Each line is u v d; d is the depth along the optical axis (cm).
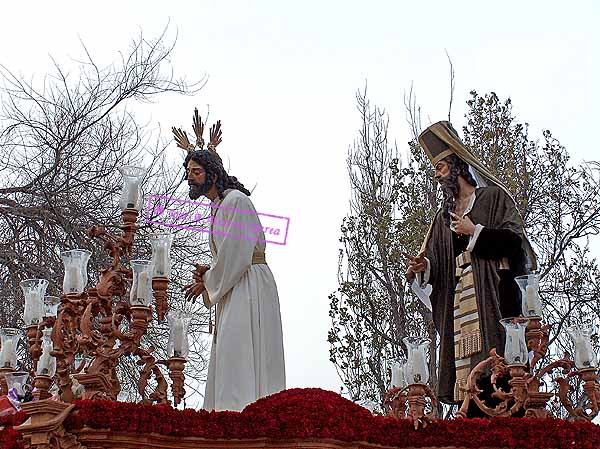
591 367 959
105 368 876
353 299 2222
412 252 2202
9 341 1068
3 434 833
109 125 2042
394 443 870
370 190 2334
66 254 888
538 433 902
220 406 980
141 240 1883
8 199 1862
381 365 2141
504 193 1190
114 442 793
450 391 1168
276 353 1027
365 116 2436
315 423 827
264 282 1040
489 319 1127
